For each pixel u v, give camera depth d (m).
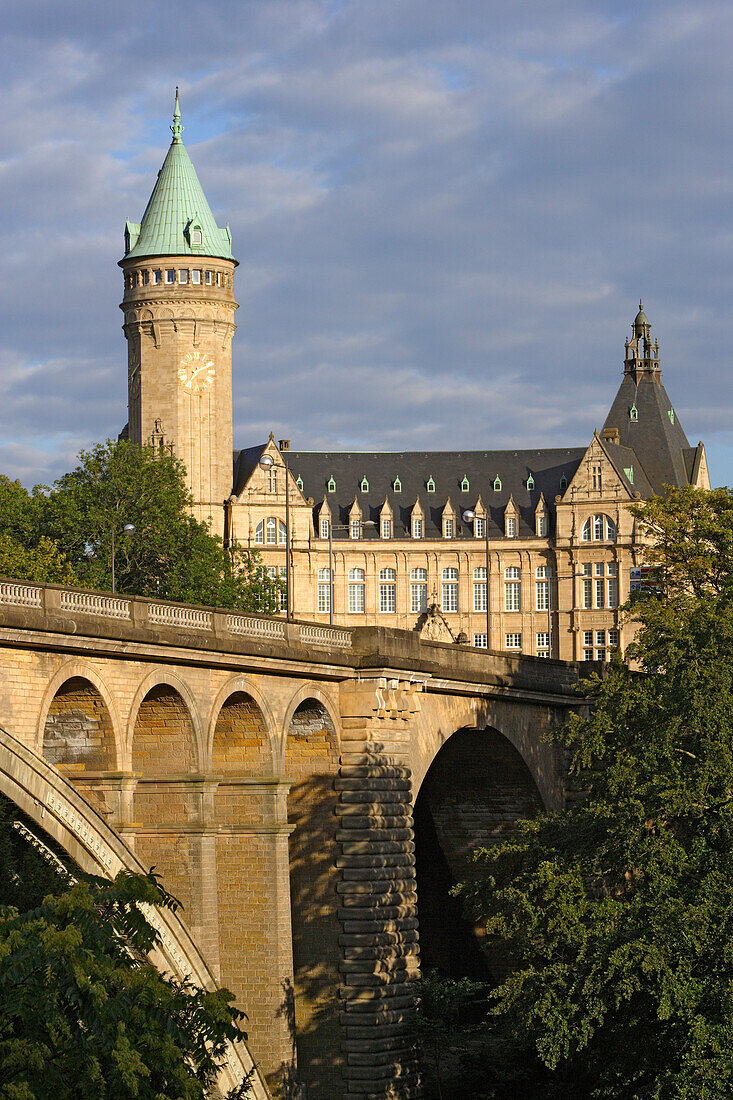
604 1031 67.19
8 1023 37.66
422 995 78.88
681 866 64.31
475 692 89.62
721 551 116.56
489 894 73.56
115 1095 38.19
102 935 40.62
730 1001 59.28
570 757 102.56
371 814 77.88
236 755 73.25
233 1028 43.34
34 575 133.12
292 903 78.31
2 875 61.62
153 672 64.38
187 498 164.88
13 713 57.16
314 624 76.12
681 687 67.94
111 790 61.94
